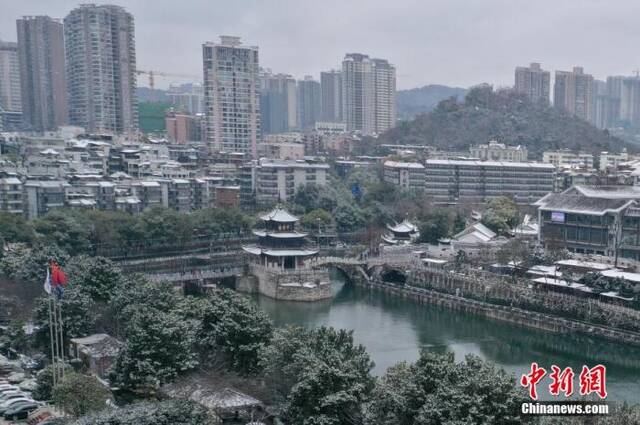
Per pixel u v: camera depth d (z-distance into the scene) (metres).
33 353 120.38
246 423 87.69
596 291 166.00
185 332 102.88
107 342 112.50
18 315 132.25
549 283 175.62
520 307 175.50
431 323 174.50
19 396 93.69
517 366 137.00
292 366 88.62
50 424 80.62
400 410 75.62
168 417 73.25
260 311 108.88
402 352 145.25
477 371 76.00
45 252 161.62
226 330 103.94
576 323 157.75
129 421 71.06
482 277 193.50
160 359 98.31
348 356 93.75
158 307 122.50
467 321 177.12
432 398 72.81
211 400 87.75
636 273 171.88
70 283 134.62
